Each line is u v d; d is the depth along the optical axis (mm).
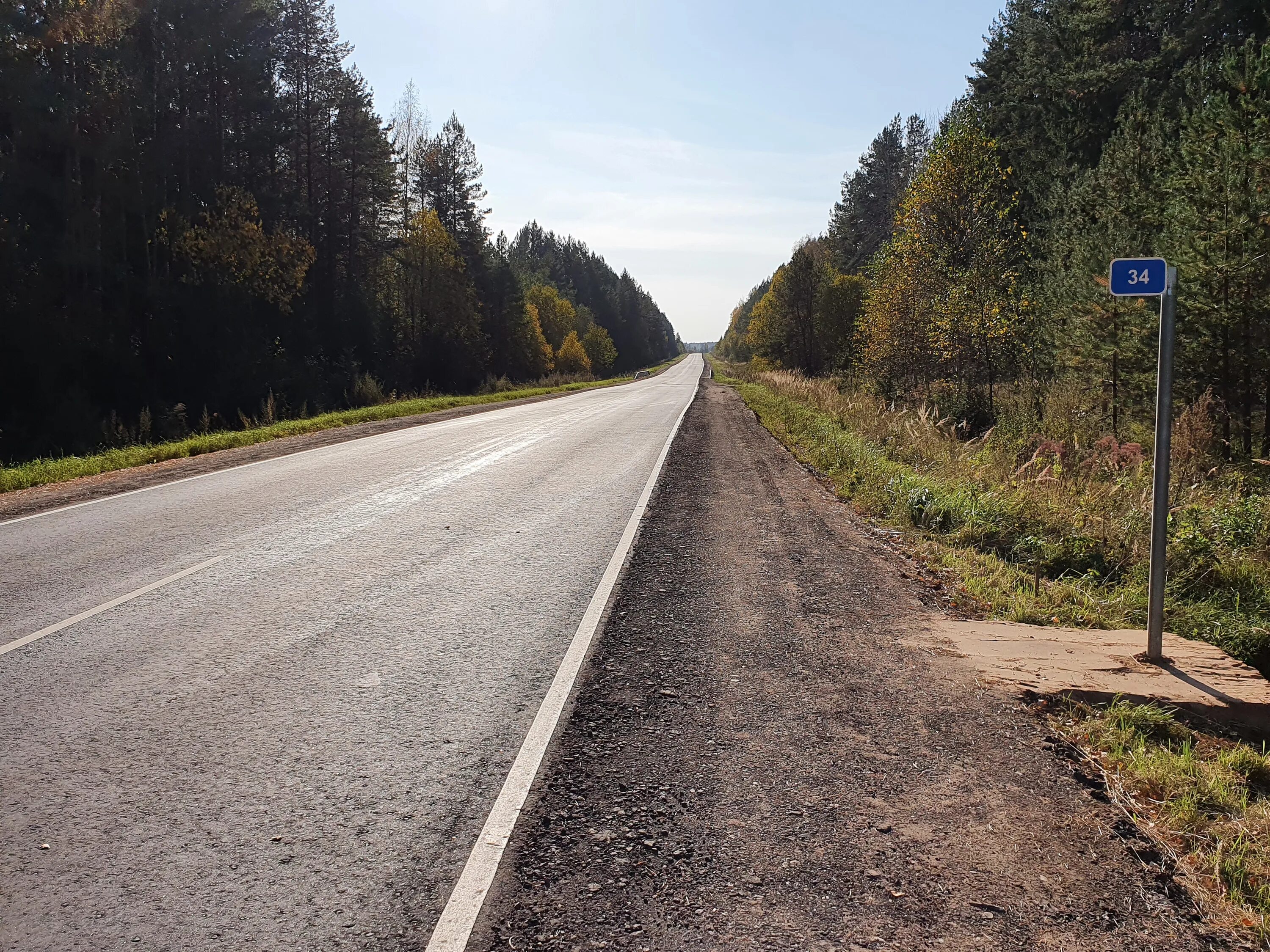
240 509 9859
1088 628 5980
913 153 65062
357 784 3523
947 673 4891
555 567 7207
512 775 3598
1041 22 32781
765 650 5234
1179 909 2758
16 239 29078
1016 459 13086
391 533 8547
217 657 5004
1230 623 6496
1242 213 13336
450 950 2504
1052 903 2768
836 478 12781
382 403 37938
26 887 2816
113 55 32188
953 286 20875
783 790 3496
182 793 3434
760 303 73125
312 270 46812
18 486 12328
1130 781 3652
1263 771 3797
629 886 2822
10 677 4680
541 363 78062
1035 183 30281
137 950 2512
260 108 40500
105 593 6344
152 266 34750
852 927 2617
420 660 4980
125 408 30984
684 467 13547
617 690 4562
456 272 55094
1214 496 10539
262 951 2508
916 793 3484
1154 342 14906
